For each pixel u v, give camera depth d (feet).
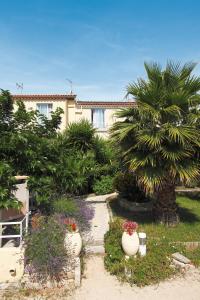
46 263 20.39
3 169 23.43
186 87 30.53
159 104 29.86
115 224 27.27
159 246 24.85
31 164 27.81
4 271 20.66
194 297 19.22
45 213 29.14
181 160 29.07
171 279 21.38
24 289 19.90
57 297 19.20
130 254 23.16
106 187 50.80
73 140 52.70
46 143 30.48
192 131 28.22
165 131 28.43
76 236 23.32
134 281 20.89
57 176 32.01
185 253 24.98
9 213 25.30
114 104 77.46
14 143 27.35
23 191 25.86
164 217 30.99
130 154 29.84
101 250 26.35
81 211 31.91
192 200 46.14
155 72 30.81
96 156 53.88
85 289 20.20
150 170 28.68
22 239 22.39
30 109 34.45
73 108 76.69
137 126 29.45
